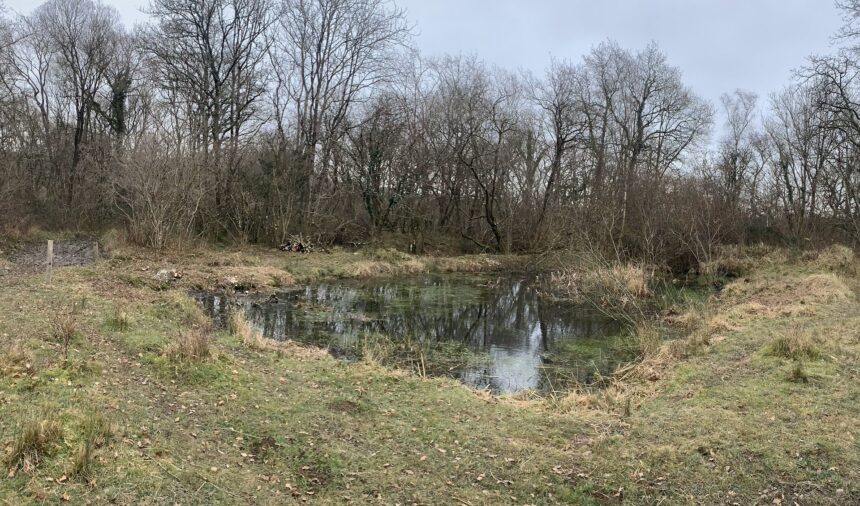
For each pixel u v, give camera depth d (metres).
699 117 37.84
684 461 6.00
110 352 8.25
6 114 26.03
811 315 12.26
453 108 31.77
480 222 34.34
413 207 30.62
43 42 32.91
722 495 5.44
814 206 31.03
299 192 27.83
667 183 26.38
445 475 5.83
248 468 5.61
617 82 37.25
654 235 23.39
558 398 8.80
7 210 24.31
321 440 6.40
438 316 16.27
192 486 4.94
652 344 11.45
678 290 19.39
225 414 6.81
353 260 24.44
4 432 5.01
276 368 8.99
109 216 29.28
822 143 30.48
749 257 24.77
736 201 30.59
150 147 21.81
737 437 6.42
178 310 12.41
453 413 7.54
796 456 5.97
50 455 4.77
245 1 28.23
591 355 12.24
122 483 4.67
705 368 9.22
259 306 15.95
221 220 26.58
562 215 27.95
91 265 17.41
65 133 34.38
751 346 10.11
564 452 6.39
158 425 6.04
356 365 9.64
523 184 34.19
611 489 5.62
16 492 4.28
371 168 28.94
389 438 6.62
